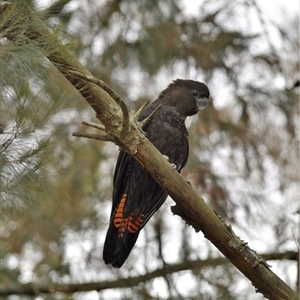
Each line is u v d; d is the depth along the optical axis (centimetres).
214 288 1148
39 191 629
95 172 1217
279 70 1279
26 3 579
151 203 908
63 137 663
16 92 563
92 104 689
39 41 587
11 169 591
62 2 715
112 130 693
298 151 1288
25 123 579
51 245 1209
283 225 1198
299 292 734
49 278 1205
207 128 1250
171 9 1238
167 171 712
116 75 1220
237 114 1273
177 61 1239
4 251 1186
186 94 987
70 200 1173
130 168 905
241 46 1266
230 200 1222
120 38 1227
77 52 1177
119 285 1191
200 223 725
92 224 1234
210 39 1252
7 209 624
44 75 578
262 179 1263
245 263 722
